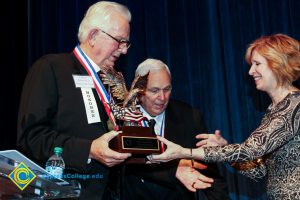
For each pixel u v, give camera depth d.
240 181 3.30
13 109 3.71
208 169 2.63
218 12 3.51
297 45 2.23
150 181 2.54
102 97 2.26
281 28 3.35
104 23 2.28
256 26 3.40
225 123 3.34
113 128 2.19
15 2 3.85
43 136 2.00
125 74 3.54
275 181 2.11
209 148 2.10
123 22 2.32
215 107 3.37
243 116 3.33
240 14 3.44
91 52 2.31
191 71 3.48
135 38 3.59
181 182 2.50
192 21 3.54
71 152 1.94
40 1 3.83
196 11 3.53
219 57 3.42
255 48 2.29
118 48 2.31
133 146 1.96
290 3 3.35
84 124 2.13
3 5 3.80
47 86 2.12
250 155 2.04
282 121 2.06
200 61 3.46
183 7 3.57
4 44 3.77
